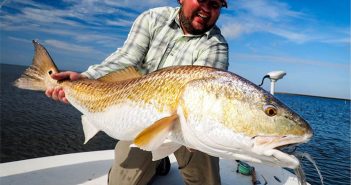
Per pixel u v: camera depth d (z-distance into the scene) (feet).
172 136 1.97
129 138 2.27
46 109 31.99
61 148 18.31
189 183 2.83
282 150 1.71
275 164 1.70
